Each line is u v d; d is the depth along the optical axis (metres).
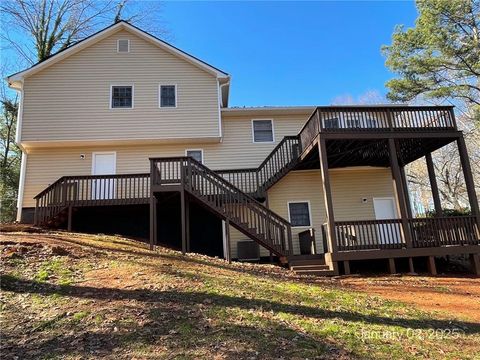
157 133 14.69
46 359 3.85
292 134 15.82
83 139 14.28
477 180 29.03
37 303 5.30
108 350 4.07
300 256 11.05
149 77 15.27
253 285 7.05
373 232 11.98
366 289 8.13
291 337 4.63
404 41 18.72
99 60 15.22
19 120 14.17
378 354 4.31
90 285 6.13
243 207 11.59
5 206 23.09
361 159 14.44
